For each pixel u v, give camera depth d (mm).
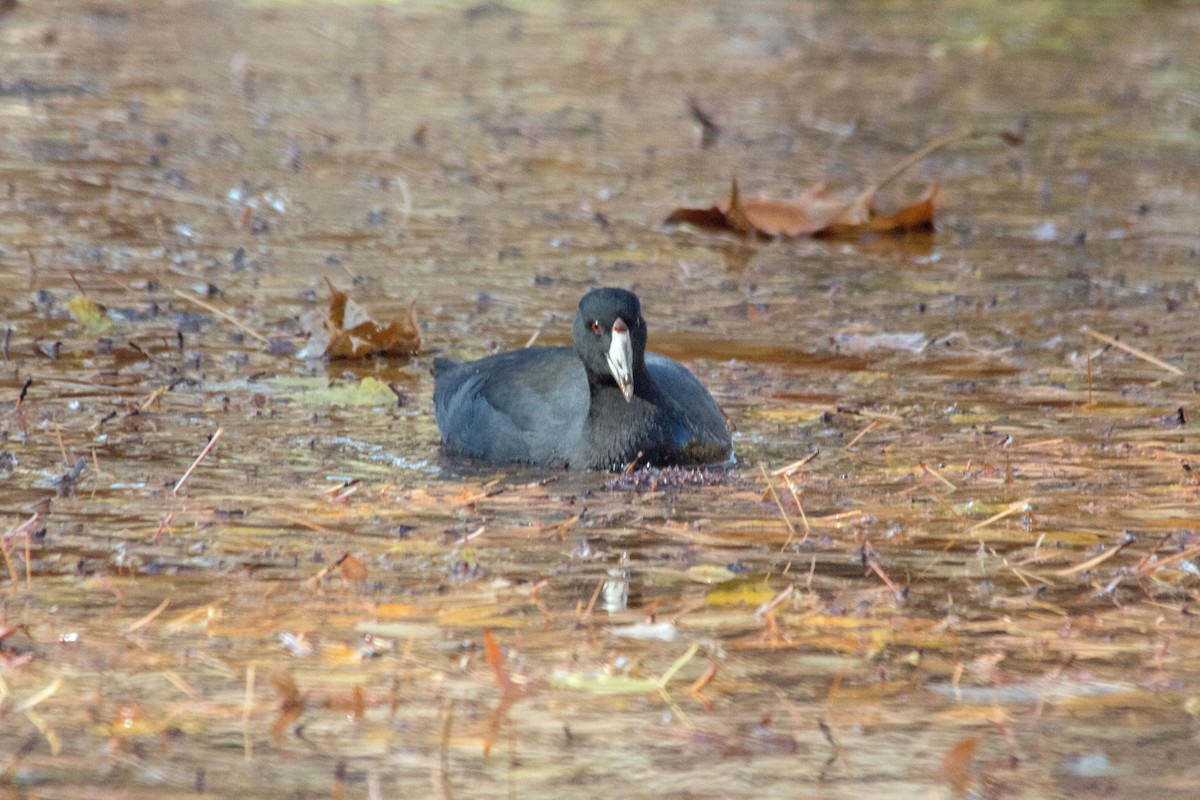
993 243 17797
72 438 11086
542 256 16922
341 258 16594
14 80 26156
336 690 7246
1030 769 6590
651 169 21172
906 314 14914
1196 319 14656
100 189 19188
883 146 22812
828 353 13680
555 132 23469
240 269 16047
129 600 8203
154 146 21703
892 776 6543
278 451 10992
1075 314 14875
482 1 36625
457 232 17844
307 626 7918
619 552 9070
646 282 15992
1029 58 30188
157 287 15242
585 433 10820
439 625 7957
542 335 14094
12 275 15477
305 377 12898
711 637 7883
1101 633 7945
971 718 7039
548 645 7754
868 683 7395
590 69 28844
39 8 34156
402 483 10398
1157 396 12375
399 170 20875
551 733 6895
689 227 18391
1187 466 10414
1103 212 19219
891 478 10477
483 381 11445
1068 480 10391
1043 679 7430
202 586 8422
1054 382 12789
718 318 14750
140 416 11656
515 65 29109
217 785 6422
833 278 16297
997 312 14992
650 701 7199
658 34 32844
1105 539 9289
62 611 8047
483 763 6637
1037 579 8672
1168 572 8758
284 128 23234
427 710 7094
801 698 7238
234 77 27156
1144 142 23234
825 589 8492
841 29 33562
